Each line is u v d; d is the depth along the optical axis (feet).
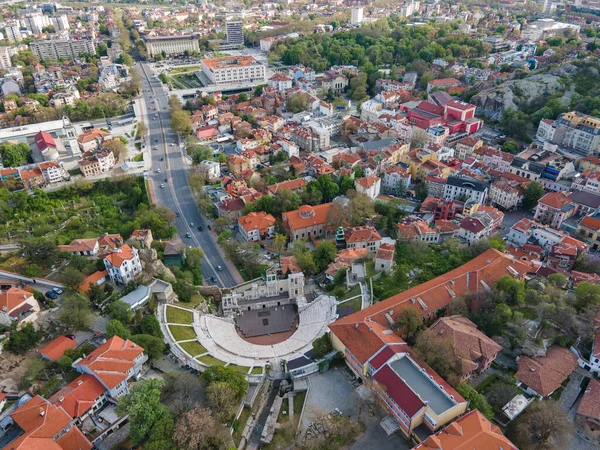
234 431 521.24
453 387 516.73
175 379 548.72
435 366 536.42
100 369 544.21
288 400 563.07
